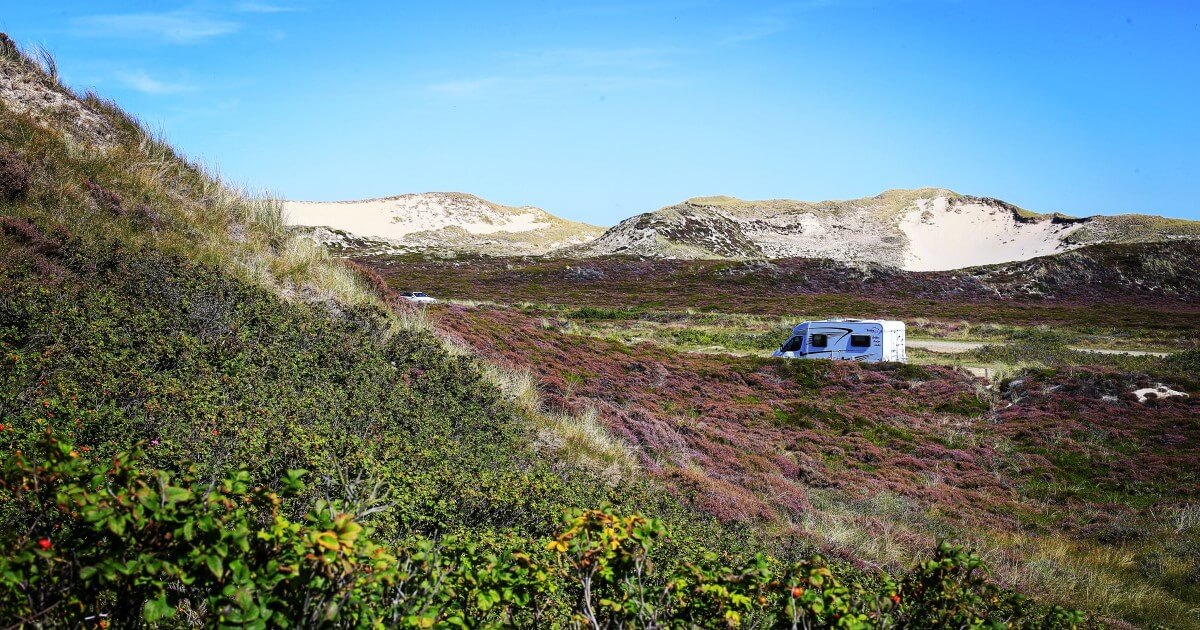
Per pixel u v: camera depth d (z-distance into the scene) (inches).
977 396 1015.6
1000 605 156.7
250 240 557.9
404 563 141.9
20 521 141.6
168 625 122.0
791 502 518.3
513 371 636.7
